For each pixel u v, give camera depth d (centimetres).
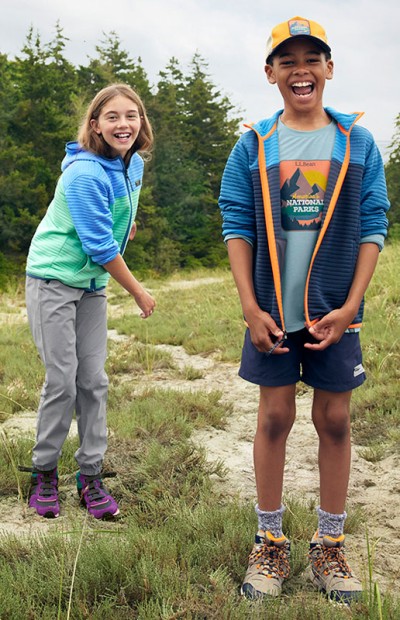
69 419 348
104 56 5272
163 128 5100
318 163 259
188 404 534
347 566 270
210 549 292
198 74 5859
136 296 341
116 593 262
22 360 740
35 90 3531
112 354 786
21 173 3284
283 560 272
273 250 255
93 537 308
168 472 386
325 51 261
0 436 445
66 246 335
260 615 243
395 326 789
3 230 3181
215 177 5544
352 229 258
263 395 271
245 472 412
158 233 4450
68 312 339
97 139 333
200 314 1078
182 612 241
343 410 267
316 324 251
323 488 273
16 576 266
